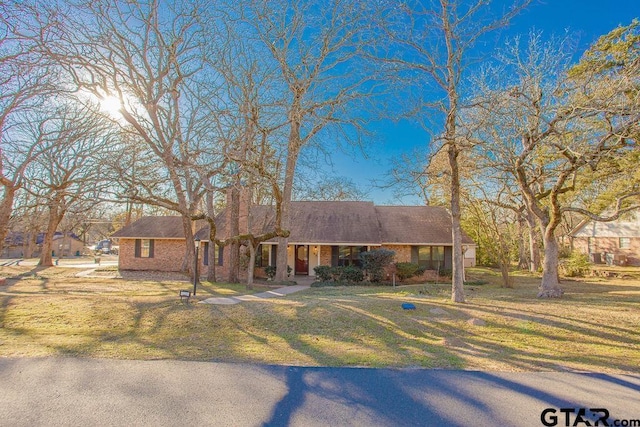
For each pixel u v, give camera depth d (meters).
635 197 16.84
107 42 11.85
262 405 4.29
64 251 54.44
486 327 8.48
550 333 8.10
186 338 7.48
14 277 19.95
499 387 4.92
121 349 6.51
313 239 21.03
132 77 12.40
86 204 18.80
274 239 21.77
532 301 11.70
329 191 31.11
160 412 4.07
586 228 36.12
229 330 8.12
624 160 12.42
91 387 4.72
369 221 22.62
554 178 14.78
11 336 7.20
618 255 33.03
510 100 10.33
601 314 9.68
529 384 5.04
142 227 26.02
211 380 5.04
